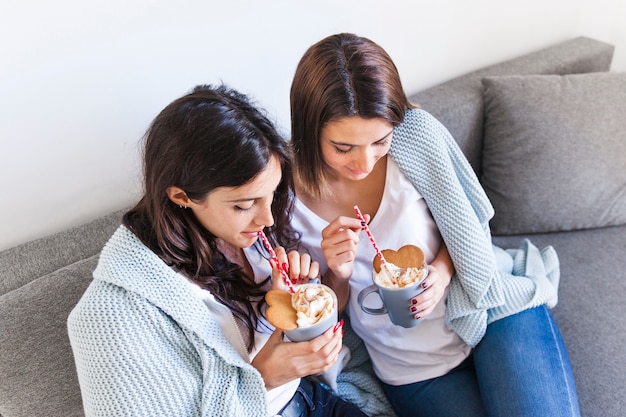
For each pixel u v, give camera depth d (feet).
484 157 5.25
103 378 2.62
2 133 3.53
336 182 3.67
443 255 3.84
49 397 3.33
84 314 2.63
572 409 3.42
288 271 3.09
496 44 5.87
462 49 5.63
